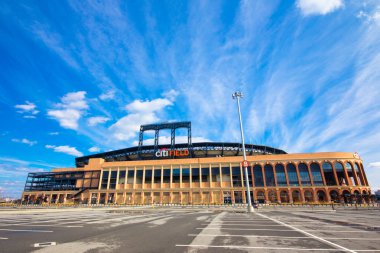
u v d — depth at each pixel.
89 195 84.50
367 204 57.03
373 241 8.27
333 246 7.43
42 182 100.56
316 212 28.88
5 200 104.50
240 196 70.88
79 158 116.31
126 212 29.66
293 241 8.28
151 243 7.97
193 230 11.27
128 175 83.44
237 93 34.81
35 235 9.62
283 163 71.88
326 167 69.38
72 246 7.44
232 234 9.94
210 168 76.56
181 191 75.38
